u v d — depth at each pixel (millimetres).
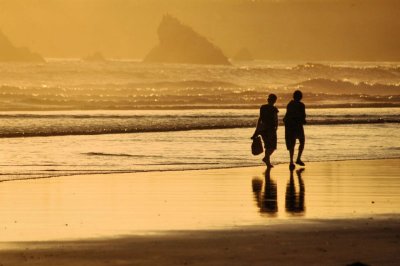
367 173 57031
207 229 33594
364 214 38000
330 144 81250
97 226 34750
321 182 51938
